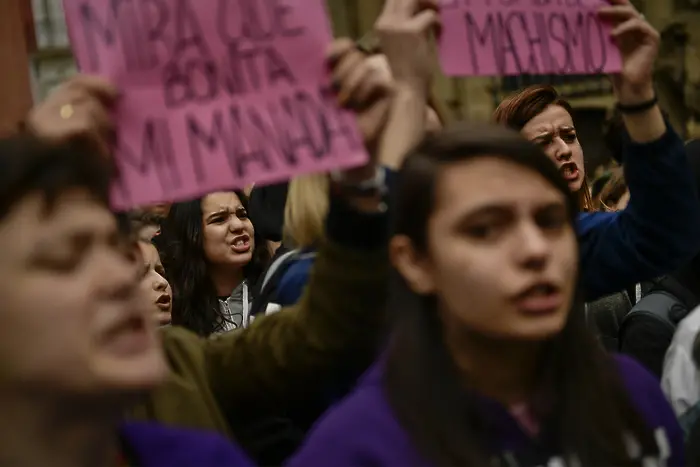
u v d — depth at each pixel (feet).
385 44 4.45
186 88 3.94
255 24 4.06
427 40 4.44
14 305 2.55
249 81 4.03
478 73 4.73
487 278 3.27
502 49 4.79
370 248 4.16
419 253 3.50
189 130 3.92
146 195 3.82
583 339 3.70
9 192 2.62
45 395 2.56
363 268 4.15
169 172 3.86
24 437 2.58
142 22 3.90
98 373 2.58
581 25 4.94
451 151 3.45
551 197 3.38
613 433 3.62
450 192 3.39
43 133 3.40
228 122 3.97
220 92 3.99
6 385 2.57
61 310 2.56
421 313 3.56
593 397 3.62
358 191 4.11
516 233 3.31
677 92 27.99
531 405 3.62
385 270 4.15
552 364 3.63
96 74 3.80
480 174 3.37
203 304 7.58
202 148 3.92
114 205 3.75
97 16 3.84
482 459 3.35
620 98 4.94
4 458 2.58
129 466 3.15
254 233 8.26
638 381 3.95
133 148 3.82
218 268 7.93
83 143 3.48
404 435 3.38
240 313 7.95
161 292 6.25
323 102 4.07
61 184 2.67
